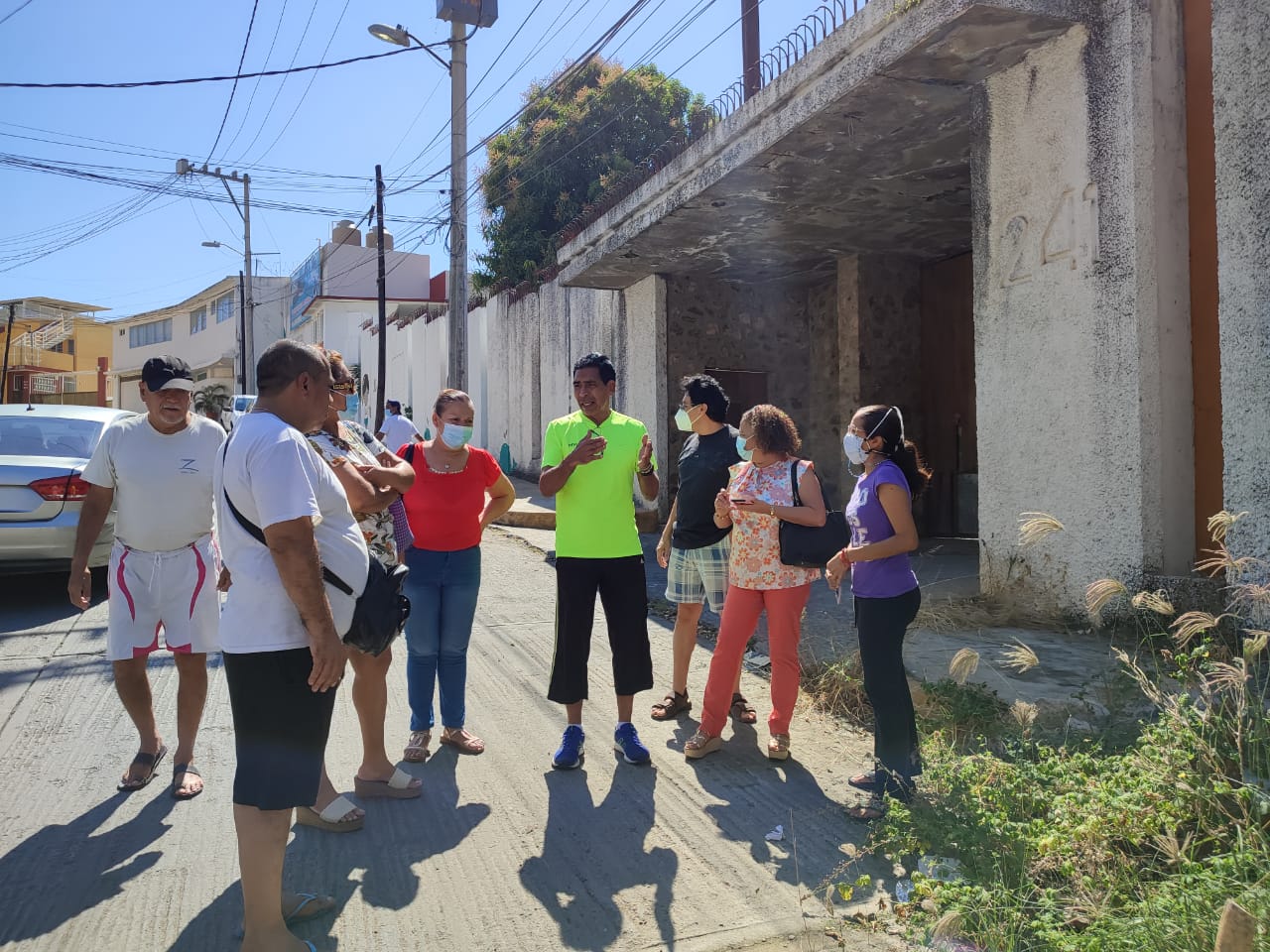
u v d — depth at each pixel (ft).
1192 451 18.08
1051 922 8.20
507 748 14.37
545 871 10.43
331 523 8.98
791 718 14.29
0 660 18.31
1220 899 7.89
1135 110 17.66
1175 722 10.49
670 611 23.18
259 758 8.25
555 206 73.00
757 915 9.48
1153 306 17.72
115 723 14.99
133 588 12.39
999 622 19.36
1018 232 20.12
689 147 27.30
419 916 9.44
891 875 10.30
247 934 8.32
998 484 20.94
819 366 38.73
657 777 13.16
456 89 46.50
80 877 10.16
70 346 182.91
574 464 13.21
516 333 56.95
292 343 8.82
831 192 26.73
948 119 21.95
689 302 37.42
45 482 22.16
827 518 12.95
